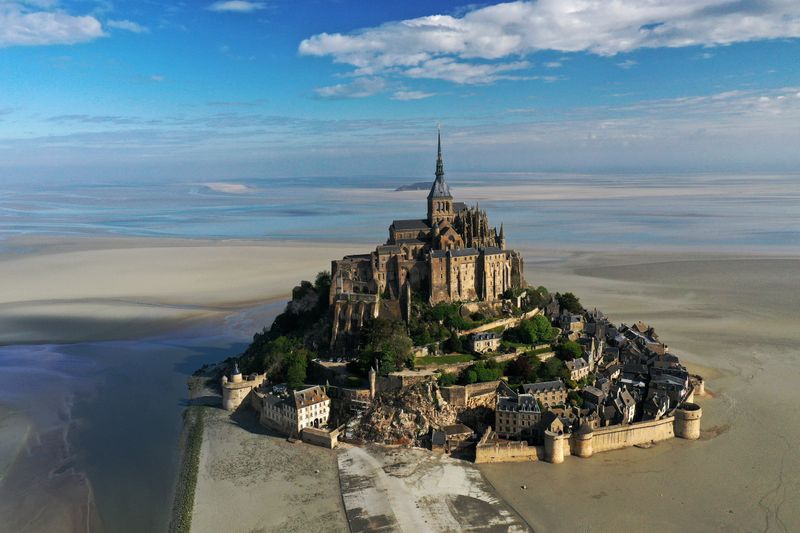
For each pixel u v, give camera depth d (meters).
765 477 166.88
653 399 199.88
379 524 149.00
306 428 197.38
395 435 193.25
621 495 159.88
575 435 180.88
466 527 147.25
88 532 150.38
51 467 181.88
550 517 150.75
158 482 173.00
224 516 153.25
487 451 178.88
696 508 153.25
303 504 158.25
